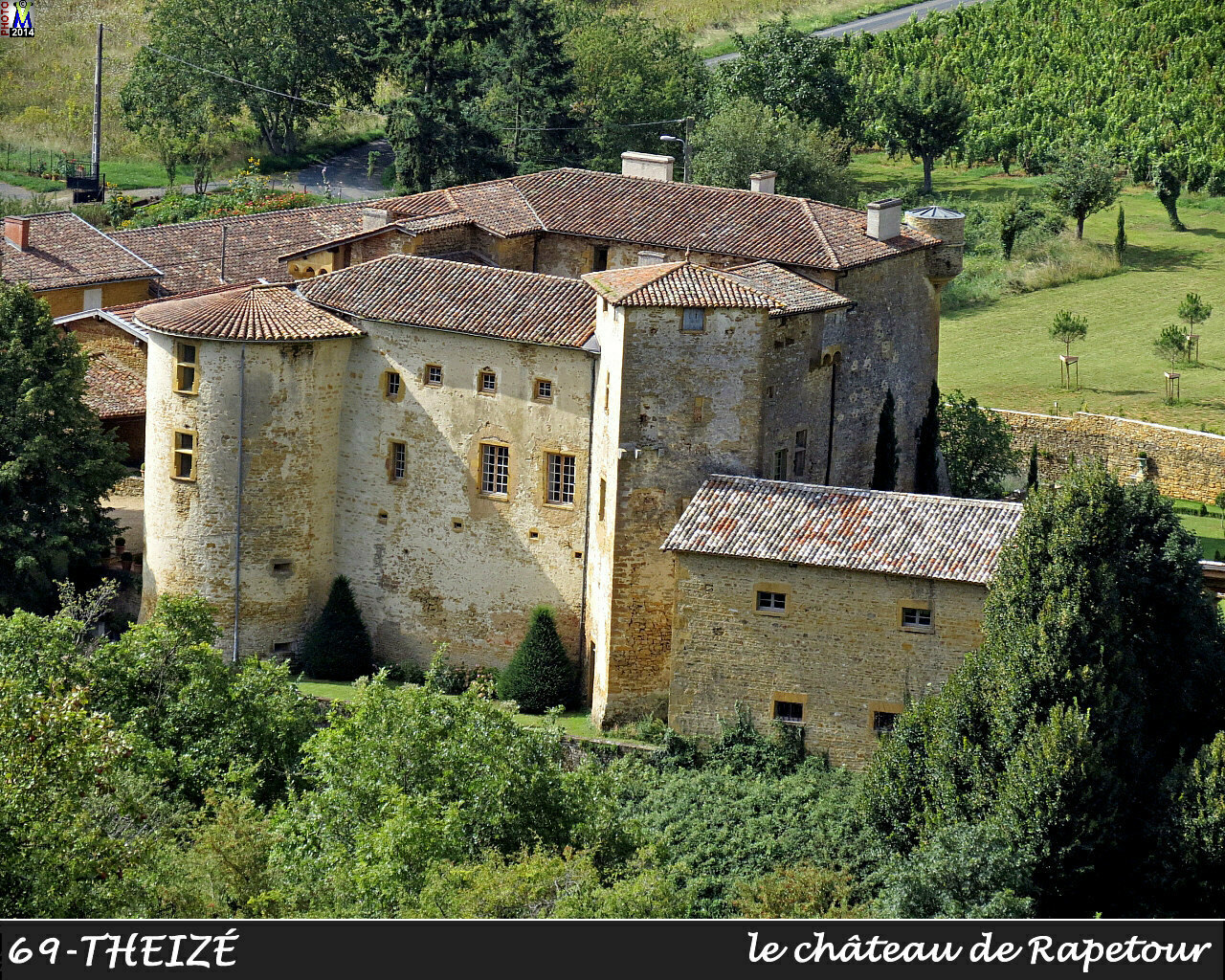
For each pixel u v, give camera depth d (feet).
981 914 381.60
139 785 394.32
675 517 508.94
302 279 605.31
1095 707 419.54
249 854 366.84
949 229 616.80
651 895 351.25
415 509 561.84
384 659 572.10
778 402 529.04
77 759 337.31
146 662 455.22
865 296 586.45
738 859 439.63
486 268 562.66
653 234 600.39
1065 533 428.56
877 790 438.40
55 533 580.30
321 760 407.85
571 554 542.57
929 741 434.30
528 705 538.06
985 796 419.33
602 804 407.44
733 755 480.64
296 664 571.28
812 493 490.08
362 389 563.89
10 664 440.86
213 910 347.56
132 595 593.83
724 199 613.11
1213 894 410.72
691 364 501.56
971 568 457.27
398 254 593.42
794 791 460.96
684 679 489.26
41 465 584.81
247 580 560.20
